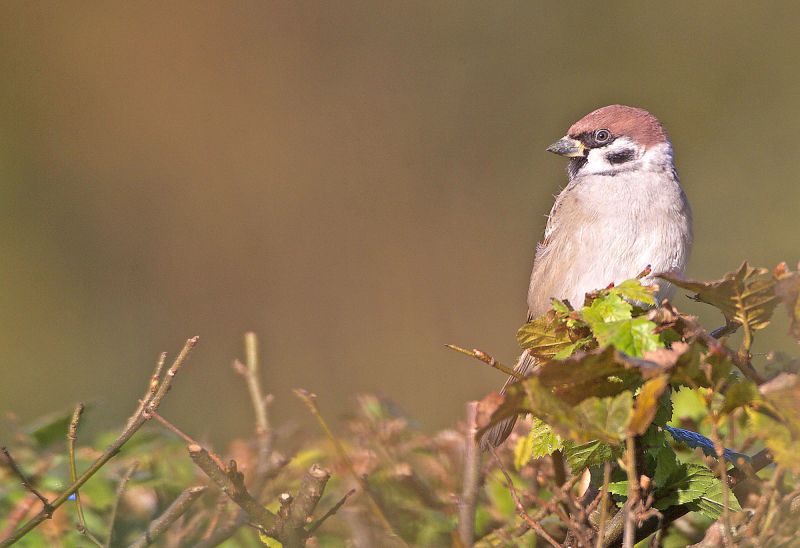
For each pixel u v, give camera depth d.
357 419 4.73
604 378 3.06
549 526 4.05
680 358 2.92
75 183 15.32
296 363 12.90
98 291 13.96
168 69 16.23
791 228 13.84
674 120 15.27
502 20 16.14
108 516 4.51
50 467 4.52
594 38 15.89
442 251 14.73
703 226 13.96
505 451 4.69
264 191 15.34
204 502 4.55
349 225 15.04
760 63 15.26
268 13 17.16
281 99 16.12
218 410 10.82
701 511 3.79
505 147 15.66
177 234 14.95
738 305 3.24
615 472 3.69
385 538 4.01
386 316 13.91
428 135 15.73
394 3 16.34
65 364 12.40
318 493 3.45
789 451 2.89
